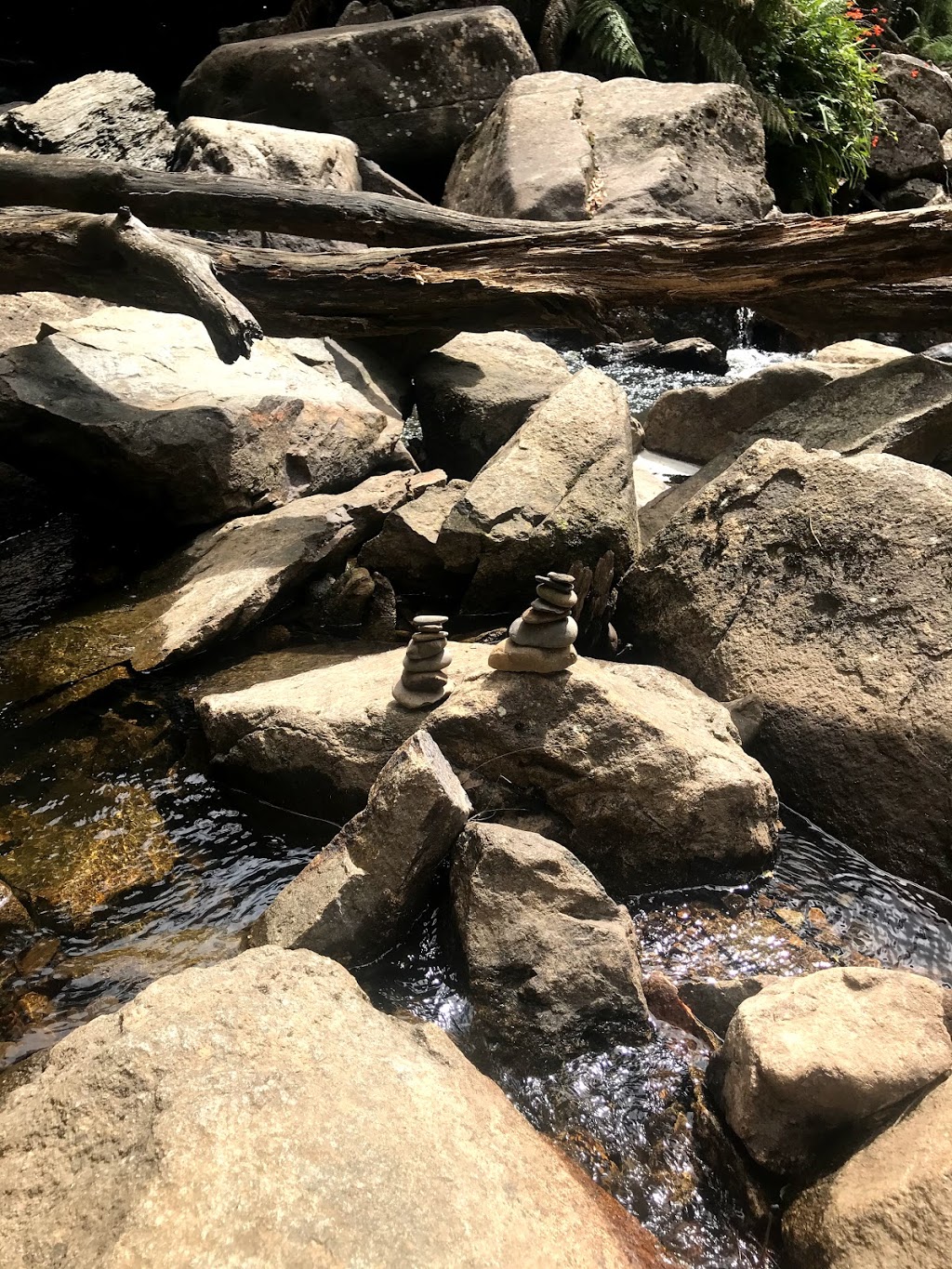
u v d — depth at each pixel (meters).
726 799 3.46
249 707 3.86
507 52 10.94
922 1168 2.22
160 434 5.29
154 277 5.34
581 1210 2.28
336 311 6.28
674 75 12.66
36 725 4.15
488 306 6.36
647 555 4.71
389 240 6.54
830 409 5.57
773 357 9.41
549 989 2.92
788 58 12.48
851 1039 2.54
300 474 5.82
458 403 6.60
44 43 14.19
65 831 3.69
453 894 3.21
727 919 3.39
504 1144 2.34
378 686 3.94
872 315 6.38
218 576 4.90
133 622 4.72
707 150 9.98
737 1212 2.46
